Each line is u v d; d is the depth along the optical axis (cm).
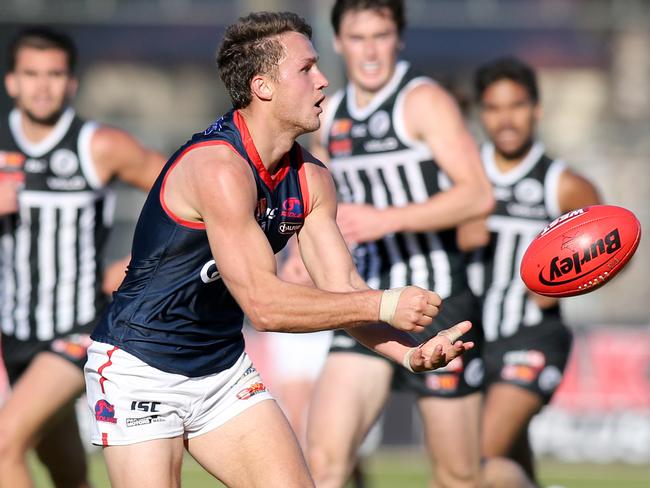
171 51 5909
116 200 4650
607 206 1496
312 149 2188
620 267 1472
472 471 2002
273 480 1408
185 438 1462
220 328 1452
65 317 2088
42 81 2072
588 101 5938
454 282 2023
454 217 1961
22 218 2108
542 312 2405
